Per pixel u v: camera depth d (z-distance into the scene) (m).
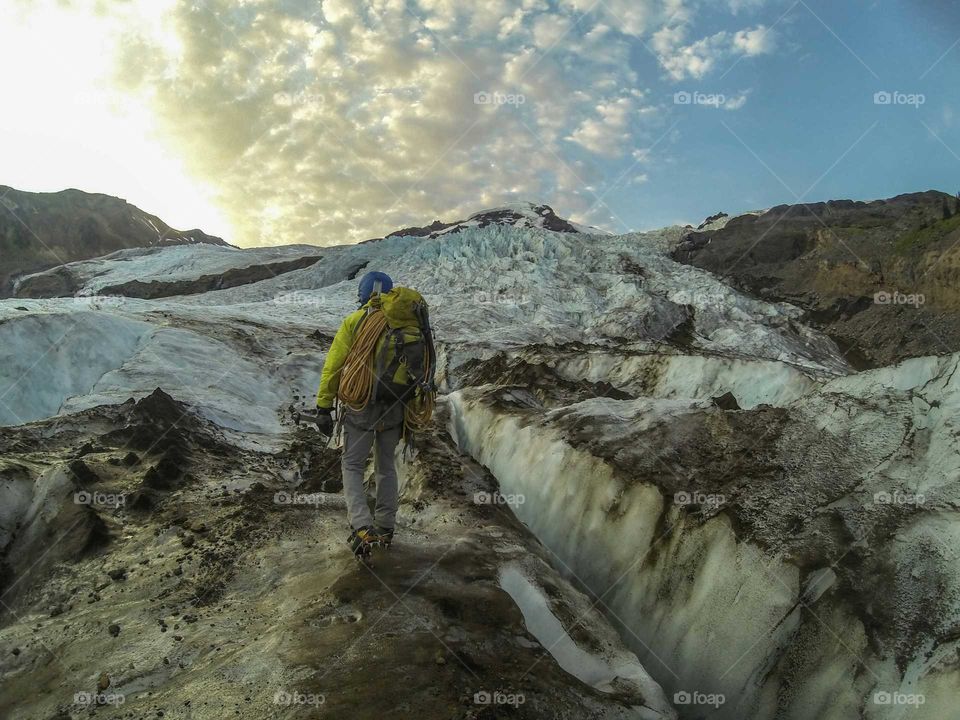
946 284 37.59
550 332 29.30
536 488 5.66
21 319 11.04
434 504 4.89
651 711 2.87
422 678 2.60
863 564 3.25
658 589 4.05
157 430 7.59
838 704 2.90
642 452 4.99
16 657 3.12
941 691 2.56
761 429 4.84
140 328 12.84
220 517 4.59
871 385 4.44
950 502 3.28
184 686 2.68
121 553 4.19
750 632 3.39
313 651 2.76
